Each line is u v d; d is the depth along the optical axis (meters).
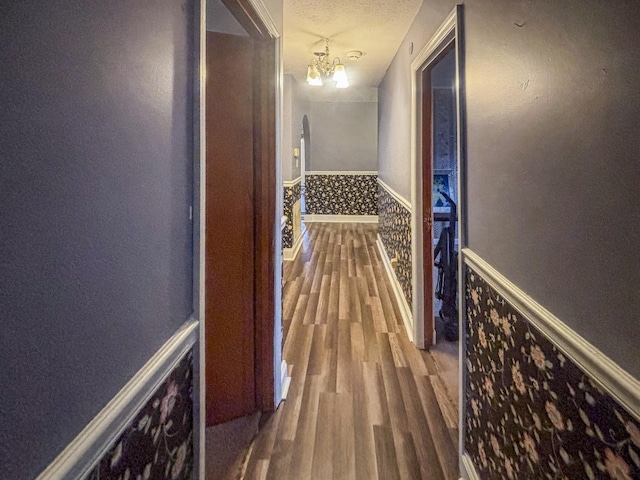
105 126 0.71
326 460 1.82
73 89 0.63
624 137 0.72
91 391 0.68
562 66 0.94
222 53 2.02
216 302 2.09
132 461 0.79
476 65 1.56
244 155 2.08
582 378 0.86
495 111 1.37
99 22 0.69
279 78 2.15
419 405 2.23
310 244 6.69
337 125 8.70
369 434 1.99
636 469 0.69
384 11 2.91
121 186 0.77
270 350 2.18
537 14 1.06
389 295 4.13
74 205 0.64
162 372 0.91
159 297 0.93
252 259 2.14
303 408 2.22
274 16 2.03
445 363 2.72
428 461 1.81
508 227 1.26
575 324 0.89
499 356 1.34
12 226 0.52
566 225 0.93
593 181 0.82
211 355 2.09
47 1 0.57
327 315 3.59
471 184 1.65
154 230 0.90
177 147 1.02
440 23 2.20
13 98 0.52
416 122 2.96
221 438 1.97
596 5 0.80
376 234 7.54
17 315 0.53
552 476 0.99
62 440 0.61
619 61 0.73
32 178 0.55
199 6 1.12
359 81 5.59
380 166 6.05
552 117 0.98
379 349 2.93
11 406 0.52
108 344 0.73
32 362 0.55
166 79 0.95
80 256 0.65
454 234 3.20
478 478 1.54
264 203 2.12
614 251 0.76
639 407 0.68
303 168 8.57
